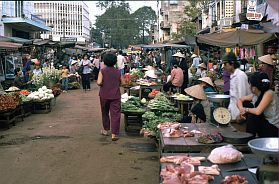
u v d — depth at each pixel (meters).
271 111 5.38
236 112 6.14
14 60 20.19
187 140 5.30
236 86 6.26
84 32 80.75
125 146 8.20
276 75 10.55
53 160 7.16
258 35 9.95
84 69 20.31
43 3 72.75
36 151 7.80
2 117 10.04
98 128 10.15
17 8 29.23
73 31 76.31
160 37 64.19
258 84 5.37
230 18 21.17
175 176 3.79
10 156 7.44
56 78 15.67
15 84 15.35
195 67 18.33
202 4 32.81
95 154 7.57
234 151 4.42
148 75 15.23
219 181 3.85
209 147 5.02
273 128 5.39
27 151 7.81
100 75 8.73
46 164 6.92
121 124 10.72
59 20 73.94
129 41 84.19
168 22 54.12
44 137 9.09
